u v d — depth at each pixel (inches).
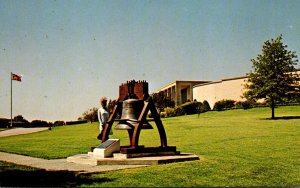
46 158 579.2
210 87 2960.1
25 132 1815.9
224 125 1316.4
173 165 458.9
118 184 350.3
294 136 893.8
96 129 1573.6
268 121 1441.9
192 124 1439.5
